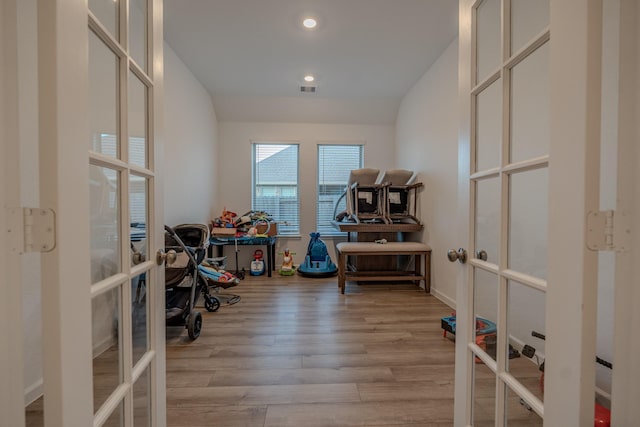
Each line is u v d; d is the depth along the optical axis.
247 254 4.84
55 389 0.66
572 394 0.69
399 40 2.92
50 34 0.64
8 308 0.65
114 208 0.97
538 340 0.90
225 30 2.75
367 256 4.08
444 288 3.22
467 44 1.19
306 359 1.99
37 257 1.39
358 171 3.98
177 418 1.44
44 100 0.64
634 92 0.66
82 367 0.72
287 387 1.69
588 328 0.66
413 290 3.66
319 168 5.03
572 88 0.68
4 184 0.64
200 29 2.73
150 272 1.17
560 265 0.72
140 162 1.13
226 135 4.83
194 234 2.86
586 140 0.65
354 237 4.49
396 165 4.89
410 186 3.92
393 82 3.96
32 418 1.15
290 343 2.23
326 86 4.07
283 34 2.81
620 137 0.67
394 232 4.20
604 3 1.12
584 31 0.65
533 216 0.90
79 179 0.71
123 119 0.97
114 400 0.91
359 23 2.64
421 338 2.31
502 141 1.00
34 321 1.36
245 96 4.41
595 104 0.64
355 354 2.06
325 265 4.48
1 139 0.64
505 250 1.00
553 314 0.74
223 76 3.75
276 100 4.53
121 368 0.97
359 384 1.72
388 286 3.84
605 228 0.66
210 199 4.43
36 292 1.38
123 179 0.97
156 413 1.17
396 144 4.89
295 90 4.20
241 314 2.83
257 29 2.73
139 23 1.14
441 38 2.90
